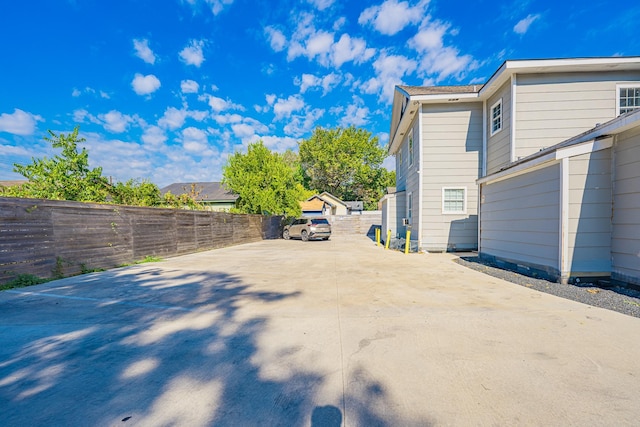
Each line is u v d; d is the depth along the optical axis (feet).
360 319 11.21
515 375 7.14
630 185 14.93
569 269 16.44
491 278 18.61
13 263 17.49
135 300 14.32
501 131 30.01
